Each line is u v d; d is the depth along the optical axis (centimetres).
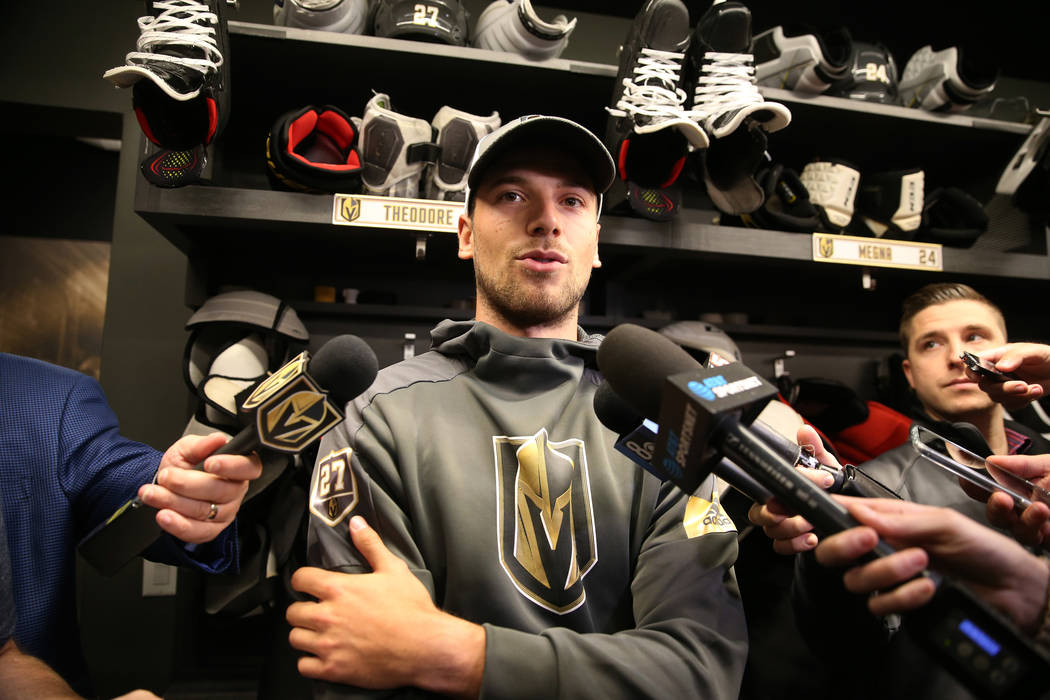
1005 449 131
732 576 70
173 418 145
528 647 58
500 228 82
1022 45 189
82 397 86
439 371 84
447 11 129
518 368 79
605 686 56
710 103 117
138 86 96
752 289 177
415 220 119
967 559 40
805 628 80
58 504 79
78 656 80
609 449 77
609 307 168
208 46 99
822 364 177
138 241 148
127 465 83
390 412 76
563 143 84
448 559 67
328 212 117
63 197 234
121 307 146
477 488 70
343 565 66
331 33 121
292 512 110
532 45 127
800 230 140
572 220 83
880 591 38
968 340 130
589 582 70
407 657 56
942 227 156
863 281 147
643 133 110
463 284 162
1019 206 150
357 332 150
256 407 51
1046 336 191
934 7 174
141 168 107
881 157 168
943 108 147
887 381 168
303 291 153
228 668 130
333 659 57
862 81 150
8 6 150
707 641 62
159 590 136
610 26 175
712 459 46
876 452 140
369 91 139
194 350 119
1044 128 138
